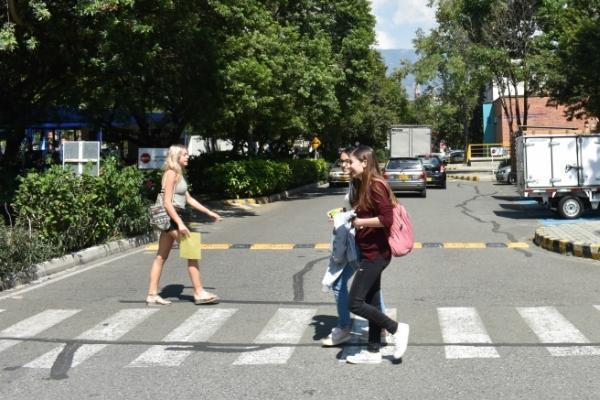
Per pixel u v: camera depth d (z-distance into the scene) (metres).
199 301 8.29
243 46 21.14
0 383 5.45
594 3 29.09
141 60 15.84
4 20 12.99
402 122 77.56
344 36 33.44
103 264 11.54
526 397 4.90
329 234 15.30
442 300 8.33
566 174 17.72
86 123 23.09
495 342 6.40
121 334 6.93
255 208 23.38
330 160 57.12
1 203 11.74
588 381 5.24
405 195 27.77
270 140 38.97
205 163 26.89
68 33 14.27
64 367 5.86
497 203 23.45
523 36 37.31
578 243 11.77
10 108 16.92
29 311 8.09
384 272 10.30
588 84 29.64
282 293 8.89
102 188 12.79
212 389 5.20
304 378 5.43
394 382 5.29
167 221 8.11
